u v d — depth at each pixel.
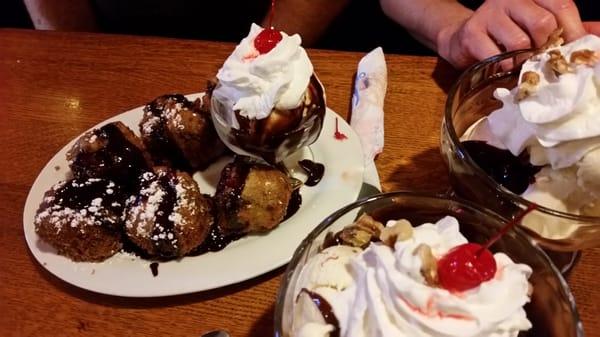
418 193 0.24
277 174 0.31
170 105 0.36
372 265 0.22
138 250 0.31
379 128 0.36
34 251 0.31
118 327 0.29
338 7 0.57
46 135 0.39
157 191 0.31
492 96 0.30
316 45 0.59
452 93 0.28
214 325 0.28
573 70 0.25
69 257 0.30
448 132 0.26
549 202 0.25
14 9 0.70
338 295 0.22
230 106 0.33
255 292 0.30
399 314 0.20
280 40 0.33
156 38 0.45
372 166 0.35
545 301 0.22
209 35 0.60
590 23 0.39
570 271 0.29
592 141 0.24
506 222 0.22
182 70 0.42
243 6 0.59
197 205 0.30
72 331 0.28
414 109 0.38
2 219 0.34
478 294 0.20
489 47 0.38
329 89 0.40
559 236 0.24
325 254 0.23
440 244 0.22
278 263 0.30
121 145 0.34
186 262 0.30
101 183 0.32
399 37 0.60
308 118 0.33
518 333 0.21
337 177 0.34
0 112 0.41
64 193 0.31
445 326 0.20
